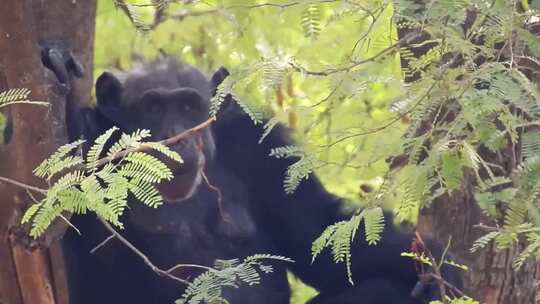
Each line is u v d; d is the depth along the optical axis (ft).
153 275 42.22
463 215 38.78
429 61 29.68
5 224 31.94
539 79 32.86
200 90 43.50
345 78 30.09
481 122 27.55
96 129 41.14
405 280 42.63
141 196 24.80
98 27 56.24
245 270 29.58
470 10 30.66
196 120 42.75
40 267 32.55
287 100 48.11
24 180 30.71
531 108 26.61
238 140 45.52
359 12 34.24
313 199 45.37
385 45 33.78
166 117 41.96
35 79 30.27
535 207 27.81
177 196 40.22
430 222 39.86
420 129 32.19
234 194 45.01
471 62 27.84
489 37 28.73
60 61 33.86
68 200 25.02
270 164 45.37
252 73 29.94
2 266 32.71
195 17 53.72
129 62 52.75
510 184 35.55
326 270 45.01
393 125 31.14
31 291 32.83
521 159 31.99
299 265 45.93
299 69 29.63
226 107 44.45
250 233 44.45
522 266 38.45
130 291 42.27
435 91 27.78
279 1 45.34
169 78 43.29
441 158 27.84
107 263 41.88
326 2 32.91
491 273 38.47
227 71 44.86
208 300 29.07
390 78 29.89
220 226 43.80
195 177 40.09
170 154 25.36
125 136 25.40
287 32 52.42
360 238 42.83
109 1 56.18
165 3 36.73
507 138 33.09
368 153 34.12
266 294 43.98
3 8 29.53
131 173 24.80
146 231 41.88
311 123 43.98
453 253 39.09
